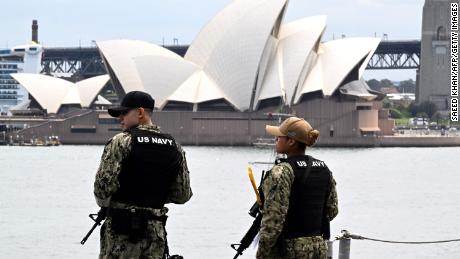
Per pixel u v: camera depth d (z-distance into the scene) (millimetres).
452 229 92812
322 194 21062
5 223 100500
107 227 19297
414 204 127750
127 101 20141
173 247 79250
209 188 160375
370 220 102688
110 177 19031
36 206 124250
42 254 75250
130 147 19250
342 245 30516
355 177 195375
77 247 79688
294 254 20578
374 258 69125
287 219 20609
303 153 21297
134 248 19109
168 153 19641
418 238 84375
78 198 138000
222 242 82375
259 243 20422
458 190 158000
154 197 19438
